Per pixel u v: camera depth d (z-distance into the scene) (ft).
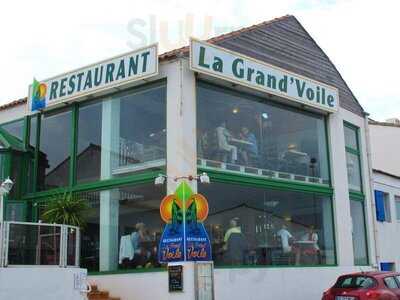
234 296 46.65
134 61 47.85
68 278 38.24
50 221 47.39
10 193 54.34
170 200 44.73
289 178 55.26
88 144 52.39
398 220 74.84
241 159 50.98
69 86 52.54
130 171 48.88
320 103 58.34
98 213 50.34
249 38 54.95
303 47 62.18
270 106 54.95
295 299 52.16
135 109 49.47
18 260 35.96
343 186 60.80
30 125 57.41
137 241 47.14
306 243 55.57
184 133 45.57
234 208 49.37
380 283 46.19
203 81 48.57
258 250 50.49
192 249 43.86
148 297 44.83
